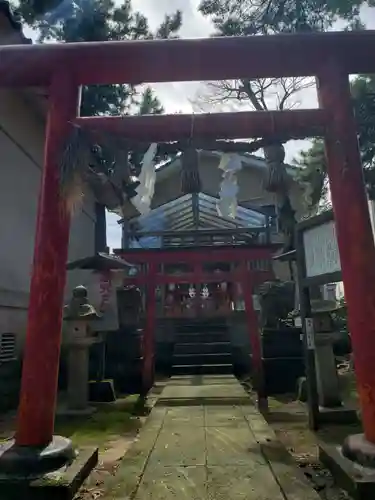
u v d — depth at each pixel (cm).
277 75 458
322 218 527
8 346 873
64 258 418
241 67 449
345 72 448
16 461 356
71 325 739
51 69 449
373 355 383
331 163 438
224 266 1625
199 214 1616
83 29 1065
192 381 1027
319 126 451
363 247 405
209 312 1482
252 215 1474
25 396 386
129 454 444
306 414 706
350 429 584
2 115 874
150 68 447
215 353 1286
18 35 795
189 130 457
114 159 489
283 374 973
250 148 470
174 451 453
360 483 320
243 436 515
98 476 400
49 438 385
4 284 863
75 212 442
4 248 870
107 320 1087
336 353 1284
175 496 331
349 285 406
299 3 938
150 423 590
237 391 864
